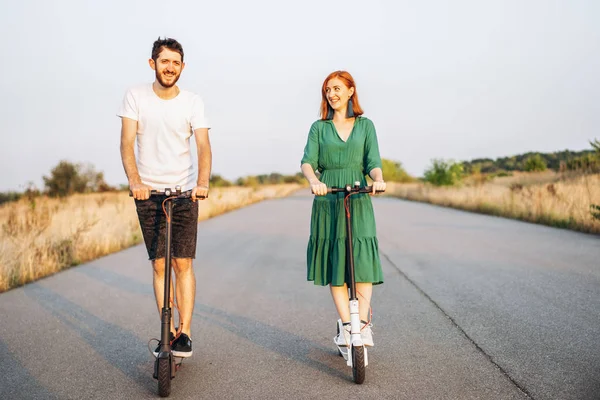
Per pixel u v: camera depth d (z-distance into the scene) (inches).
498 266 327.3
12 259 339.3
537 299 241.0
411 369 159.6
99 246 438.6
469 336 190.2
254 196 1546.5
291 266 356.5
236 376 158.2
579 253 367.9
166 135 165.2
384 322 213.6
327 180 167.6
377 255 165.5
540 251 382.3
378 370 159.9
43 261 353.1
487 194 913.5
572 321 204.2
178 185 164.9
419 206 1002.7
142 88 166.1
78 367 168.2
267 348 184.7
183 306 168.6
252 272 336.8
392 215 766.5
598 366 156.5
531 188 799.7
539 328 196.7
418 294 260.4
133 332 207.5
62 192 1250.0
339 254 162.6
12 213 502.3
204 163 162.6
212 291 282.2
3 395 146.3
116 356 179.0
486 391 141.0
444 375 153.6
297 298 261.6
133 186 151.1
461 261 350.9
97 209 729.6
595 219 492.7
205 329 209.8
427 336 192.4
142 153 167.2
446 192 1175.0
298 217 796.6
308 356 175.3
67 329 212.1
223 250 442.0
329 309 238.7
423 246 428.1
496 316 215.2
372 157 164.9
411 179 2871.6
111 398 144.0
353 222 163.8
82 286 301.9
